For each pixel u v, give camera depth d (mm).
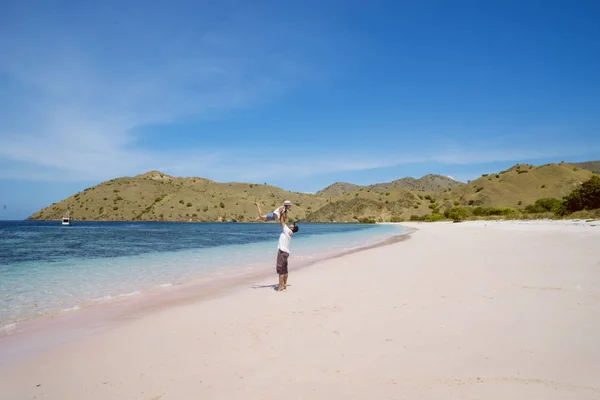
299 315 6055
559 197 115875
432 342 4418
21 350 4766
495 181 140125
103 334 5402
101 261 15680
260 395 3283
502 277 8430
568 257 11250
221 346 4688
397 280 8898
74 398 3381
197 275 11578
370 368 3762
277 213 8594
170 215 169375
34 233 49312
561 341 4207
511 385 3236
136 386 3596
